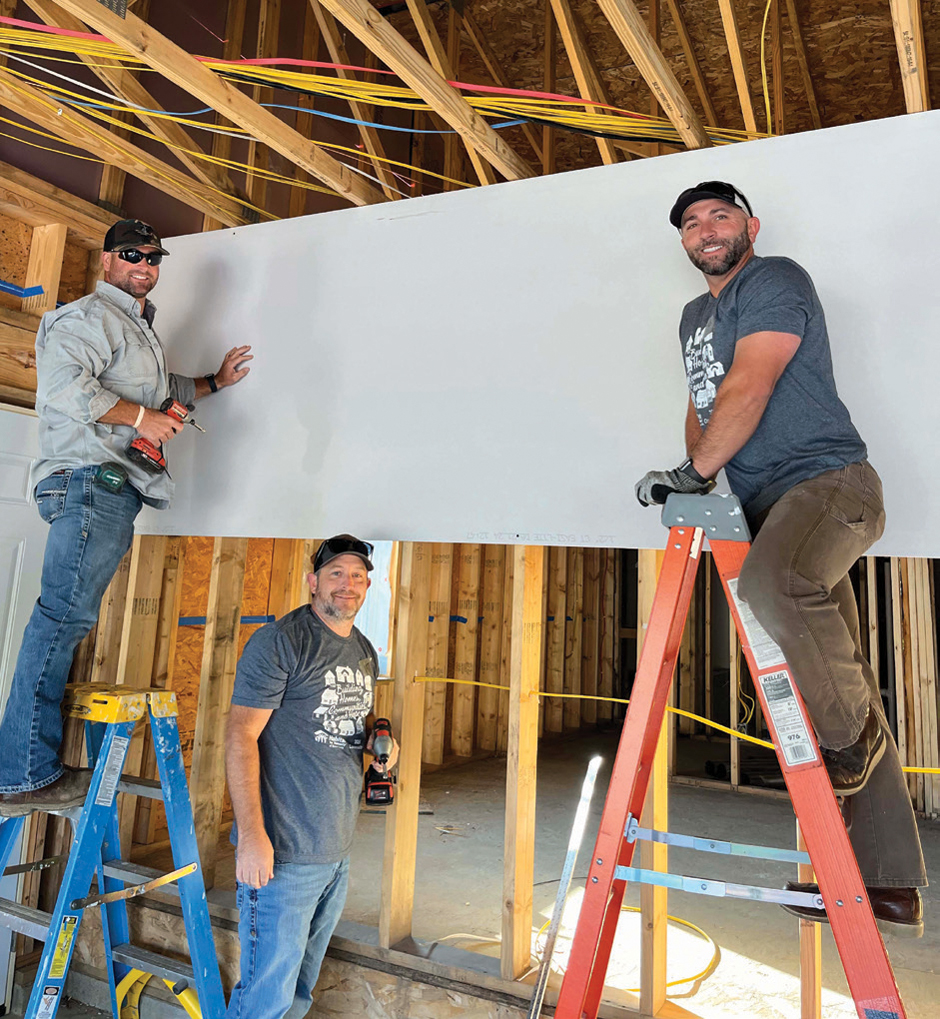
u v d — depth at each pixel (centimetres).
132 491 222
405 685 242
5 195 269
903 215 194
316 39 413
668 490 147
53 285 284
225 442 271
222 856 328
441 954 230
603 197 229
